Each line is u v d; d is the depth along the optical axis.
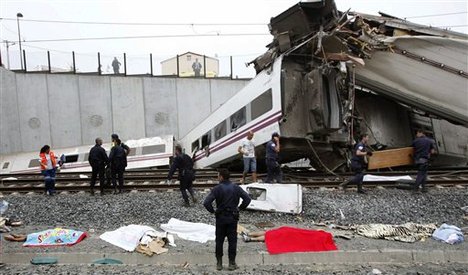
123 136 27.78
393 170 16.36
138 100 28.03
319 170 15.21
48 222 8.22
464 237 7.00
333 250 6.07
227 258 5.89
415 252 6.04
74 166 22.88
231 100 16.30
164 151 23.09
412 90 14.70
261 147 13.95
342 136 13.86
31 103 26.64
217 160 17.84
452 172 14.56
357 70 14.66
